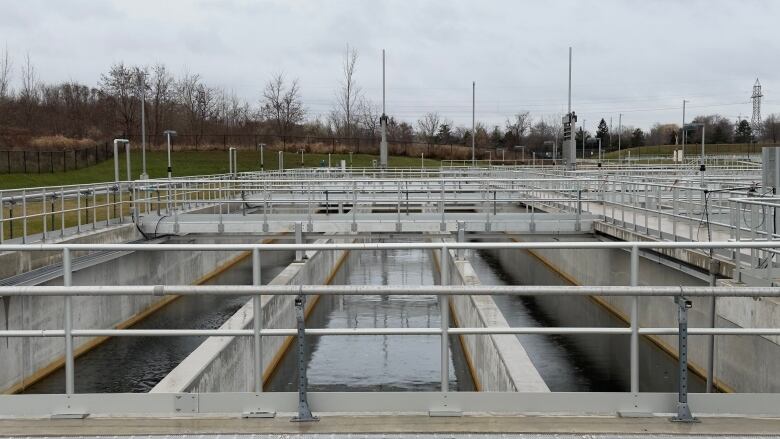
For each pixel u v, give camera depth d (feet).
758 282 38.86
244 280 99.66
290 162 246.06
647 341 62.28
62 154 182.80
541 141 379.14
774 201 41.65
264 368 53.36
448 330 17.35
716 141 409.90
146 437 15.56
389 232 71.51
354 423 16.17
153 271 79.97
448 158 298.35
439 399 17.16
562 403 17.08
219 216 75.36
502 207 115.44
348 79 310.24
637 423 16.16
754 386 42.98
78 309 60.70
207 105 294.05
